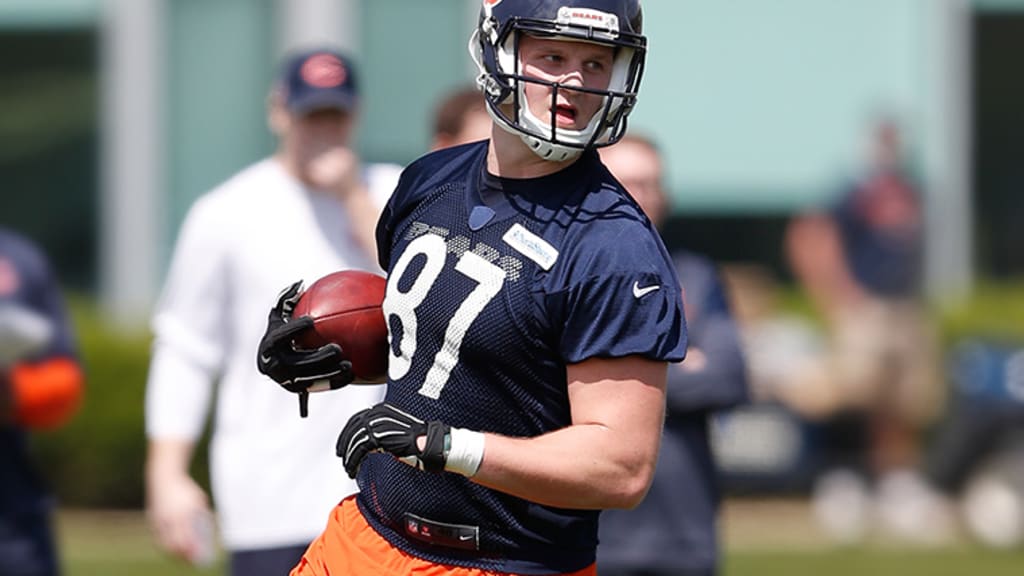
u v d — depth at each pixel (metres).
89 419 43.09
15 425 20.48
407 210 14.75
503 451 13.23
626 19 13.66
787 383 43.50
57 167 49.69
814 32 49.28
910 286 44.41
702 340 22.02
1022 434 39.88
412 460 13.27
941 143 50.25
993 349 40.38
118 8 49.38
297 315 15.16
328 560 14.93
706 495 21.91
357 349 15.04
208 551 21.81
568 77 13.62
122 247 49.56
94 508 43.53
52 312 21.08
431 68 49.22
